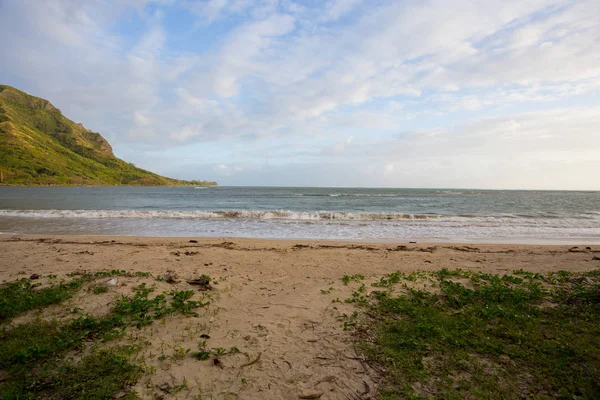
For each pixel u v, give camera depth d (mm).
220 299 5605
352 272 7656
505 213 25219
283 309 5227
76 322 4336
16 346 3732
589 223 19000
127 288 5836
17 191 77375
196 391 3170
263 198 46562
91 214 21094
